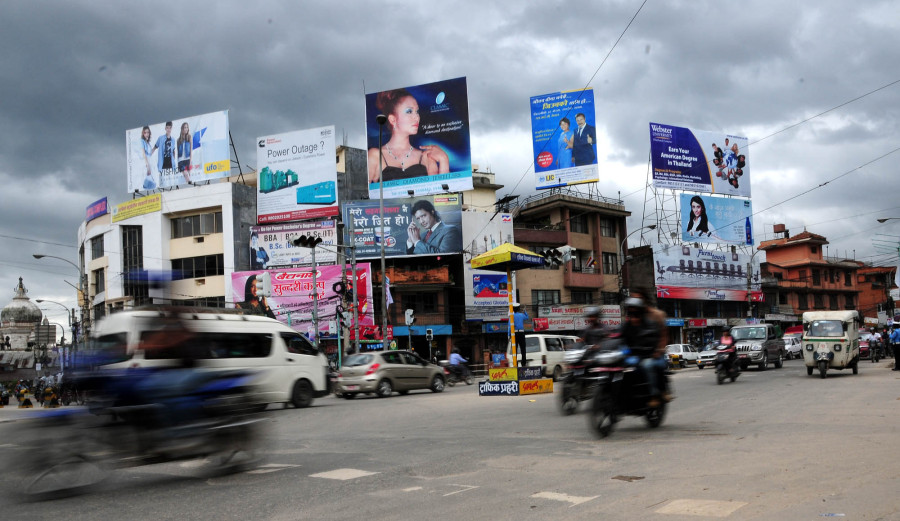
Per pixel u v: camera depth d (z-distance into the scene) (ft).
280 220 146.72
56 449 21.16
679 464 23.06
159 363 23.85
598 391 30.19
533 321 151.12
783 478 20.15
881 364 100.07
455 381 94.27
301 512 17.99
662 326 32.83
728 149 181.57
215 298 144.25
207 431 23.56
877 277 262.88
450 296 149.38
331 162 145.59
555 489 19.81
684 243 181.98
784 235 239.50
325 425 41.70
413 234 143.84
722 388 60.85
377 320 141.38
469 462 24.88
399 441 31.63
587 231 169.17
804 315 74.74
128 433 22.58
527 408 46.44
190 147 150.00
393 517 17.19
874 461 22.54
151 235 150.71
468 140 146.00
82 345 27.96
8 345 213.66
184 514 18.15
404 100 150.00
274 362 57.41
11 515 18.60
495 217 151.64
